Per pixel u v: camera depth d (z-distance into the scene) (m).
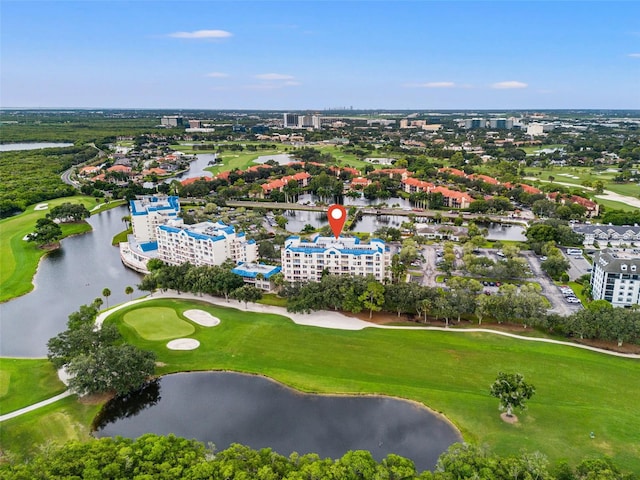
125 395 159.88
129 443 120.25
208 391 161.88
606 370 168.38
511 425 141.00
